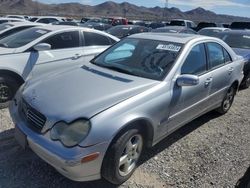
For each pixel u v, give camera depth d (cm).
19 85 597
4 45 637
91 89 367
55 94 360
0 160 395
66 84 384
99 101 342
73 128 314
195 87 454
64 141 312
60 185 354
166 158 430
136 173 387
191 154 448
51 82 395
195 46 474
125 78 402
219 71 530
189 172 401
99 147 314
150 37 492
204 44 501
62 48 657
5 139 450
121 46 489
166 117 405
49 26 704
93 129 312
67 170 310
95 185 358
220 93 554
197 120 584
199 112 497
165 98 394
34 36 646
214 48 533
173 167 410
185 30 1525
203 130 539
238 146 486
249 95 804
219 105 580
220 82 538
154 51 455
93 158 312
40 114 337
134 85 382
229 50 586
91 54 692
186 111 450
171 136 502
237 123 586
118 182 353
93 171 320
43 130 329
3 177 361
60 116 323
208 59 505
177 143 479
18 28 873
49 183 356
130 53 466
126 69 434
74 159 303
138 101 359
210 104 530
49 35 642
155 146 462
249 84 887
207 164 423
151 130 384
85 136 309
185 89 430
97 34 723
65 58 649
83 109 328
